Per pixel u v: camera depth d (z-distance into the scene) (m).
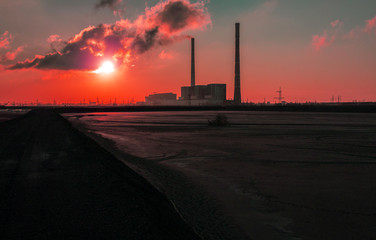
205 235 4.87
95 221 5.29
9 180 8.57
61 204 6.30
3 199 6.68
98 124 38.75
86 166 10.80
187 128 31.95
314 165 11.54
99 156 13.08
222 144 18.19
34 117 58.94
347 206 6.55
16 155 13.38
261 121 46.75
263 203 6.73
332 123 41.50
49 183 8.23
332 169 10.76
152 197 6.93
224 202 6.77
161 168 10.80
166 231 4.87
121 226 5.06
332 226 5.38
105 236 4.63
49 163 11.39
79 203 6.39
